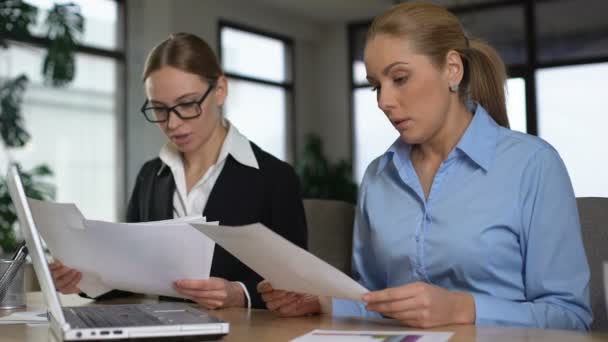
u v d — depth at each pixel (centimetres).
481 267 141
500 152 145
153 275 146
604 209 162
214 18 720
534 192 140
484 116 149
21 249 155
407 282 151
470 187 145
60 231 149
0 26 440
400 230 151
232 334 116
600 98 690
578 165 700
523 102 726
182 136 182
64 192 572
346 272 203
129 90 616
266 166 193
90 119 591
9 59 532
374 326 122
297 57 842
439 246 144
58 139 568
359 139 846
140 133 619
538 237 138
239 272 187
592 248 160
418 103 138
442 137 150
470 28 758
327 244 207
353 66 851
